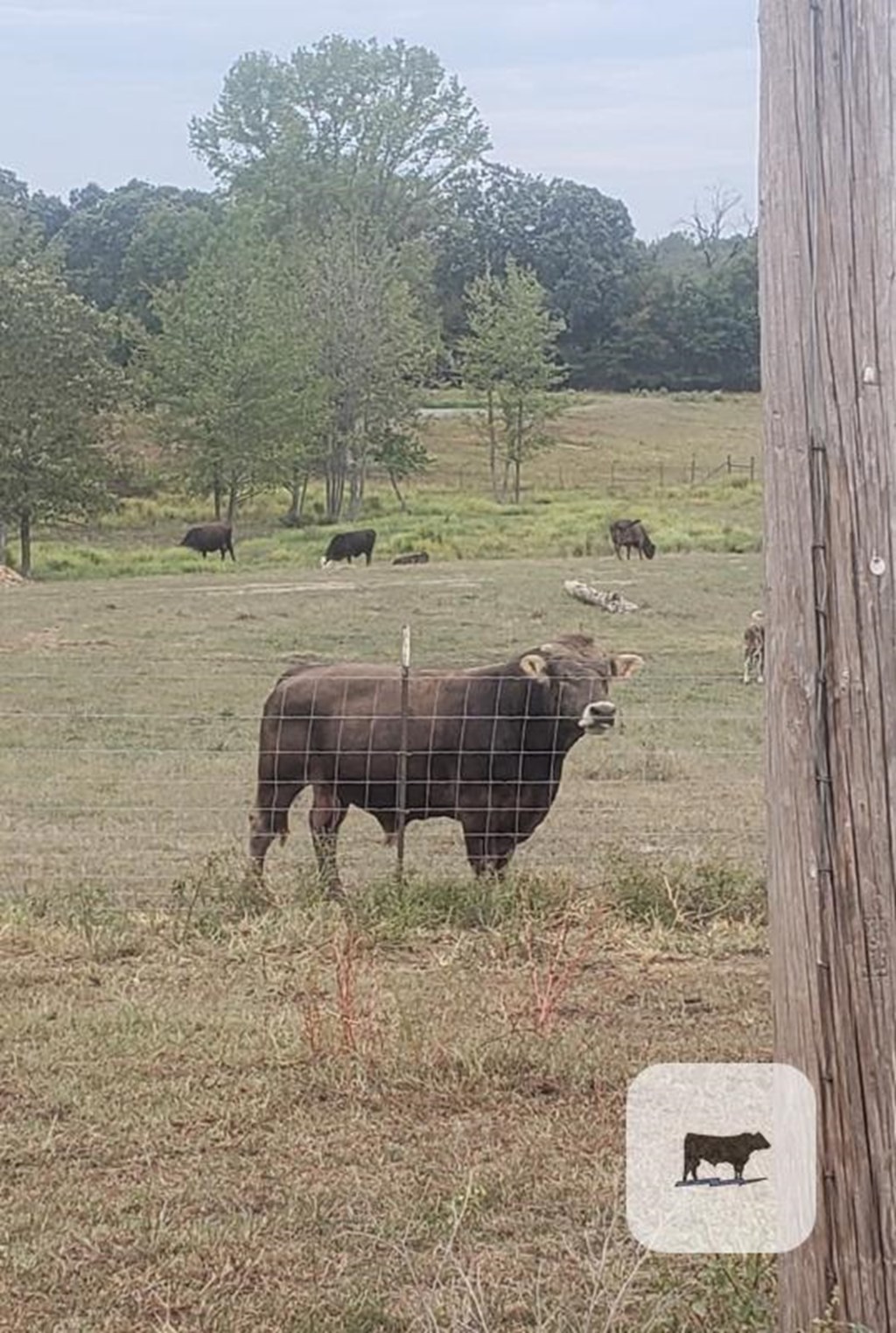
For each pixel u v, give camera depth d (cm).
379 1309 485
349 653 2614
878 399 354
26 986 838
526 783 1083
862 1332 363
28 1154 612
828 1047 367
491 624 2905
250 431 5906
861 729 360
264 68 8675
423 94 8606
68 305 5197
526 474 7556
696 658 2517
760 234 371
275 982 839
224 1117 648
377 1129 638
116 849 1195
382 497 6750
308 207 8406
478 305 7525
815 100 354
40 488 5047
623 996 823
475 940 920
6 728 1873
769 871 384
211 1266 521
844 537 358
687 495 6388
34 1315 490
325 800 1098
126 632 2847
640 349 11612
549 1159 607
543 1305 477
